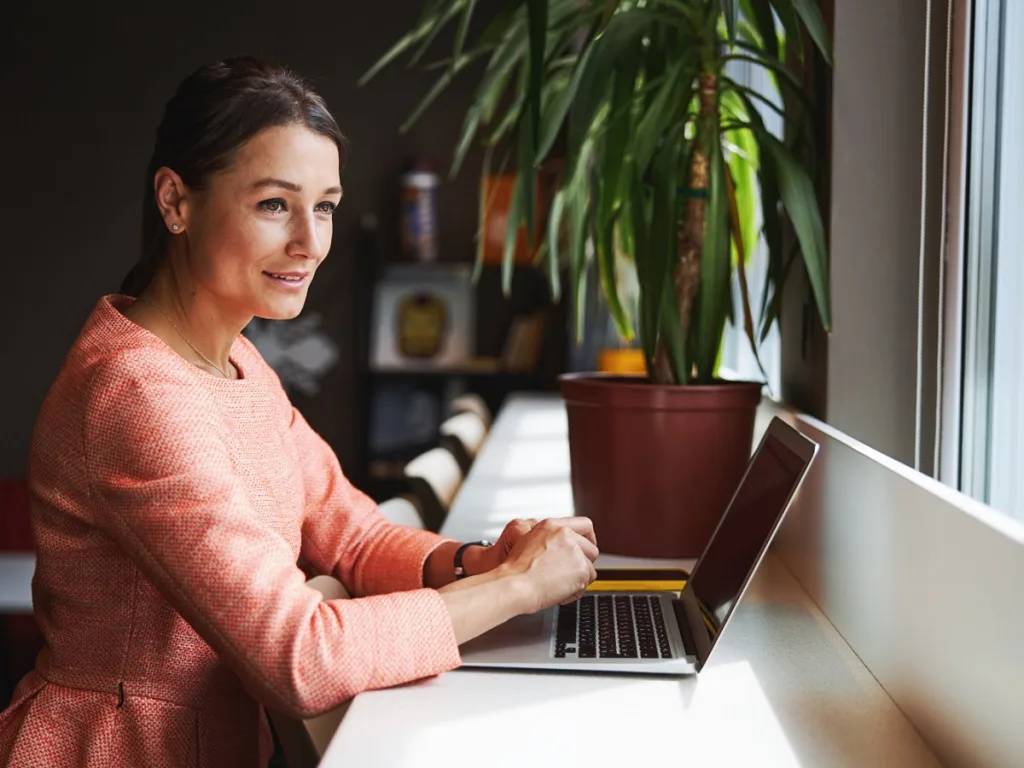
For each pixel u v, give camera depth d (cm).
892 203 172
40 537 123
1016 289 142
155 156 128
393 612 117
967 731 92
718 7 166
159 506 111
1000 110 145
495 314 536
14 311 523
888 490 116
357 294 532
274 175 122
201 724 126
